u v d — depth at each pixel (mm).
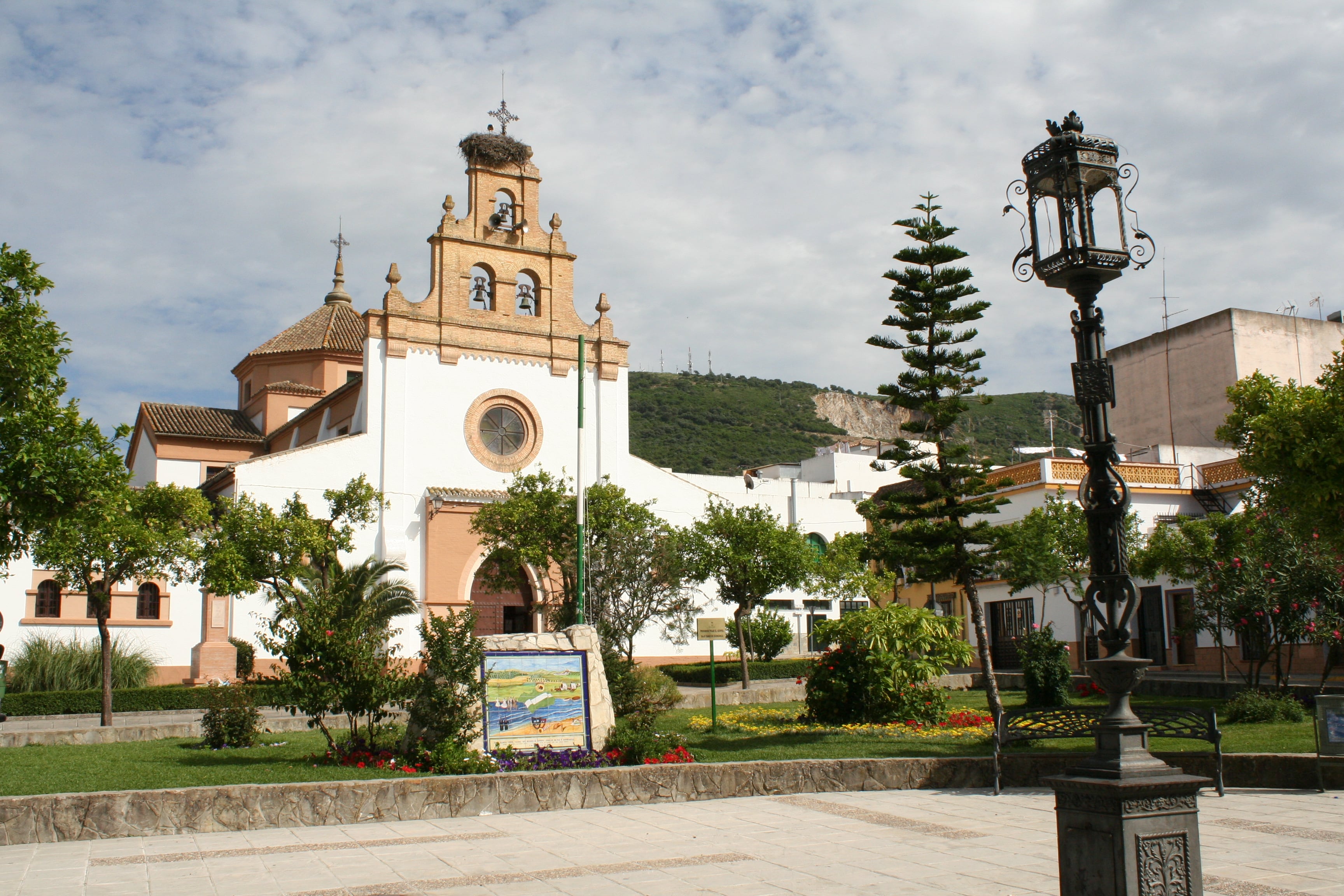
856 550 36750
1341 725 13086
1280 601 19688
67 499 16391
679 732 20172
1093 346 7094
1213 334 44375
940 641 20953
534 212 39500
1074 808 6242
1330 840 10195
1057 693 23422
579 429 25359
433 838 11414
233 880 9227
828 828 11711
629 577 27203
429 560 34781
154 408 45469
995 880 8867
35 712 27328
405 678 15695
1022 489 37062
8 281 16359
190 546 24797
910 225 22250
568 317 39281
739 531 31172
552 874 9398
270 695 16812
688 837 11266
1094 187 7352
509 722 15422
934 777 14930
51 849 10828
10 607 31922
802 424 124688
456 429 36438
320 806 12422
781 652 41031
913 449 22891
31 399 16078
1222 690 24281
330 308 50250
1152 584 34781
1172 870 5992
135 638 33344
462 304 37375
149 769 14555
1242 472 35094
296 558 27094
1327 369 19141
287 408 45562
